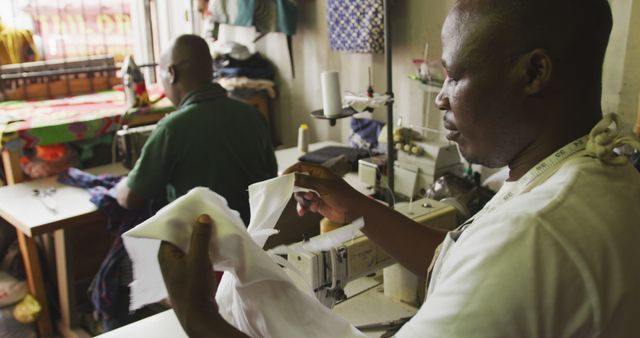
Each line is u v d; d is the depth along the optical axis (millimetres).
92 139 2896
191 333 710
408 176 2334
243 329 920
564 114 748
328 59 3314
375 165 2400
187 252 755
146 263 819
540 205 695
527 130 763
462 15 757
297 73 3586
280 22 3340
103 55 3758
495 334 661
